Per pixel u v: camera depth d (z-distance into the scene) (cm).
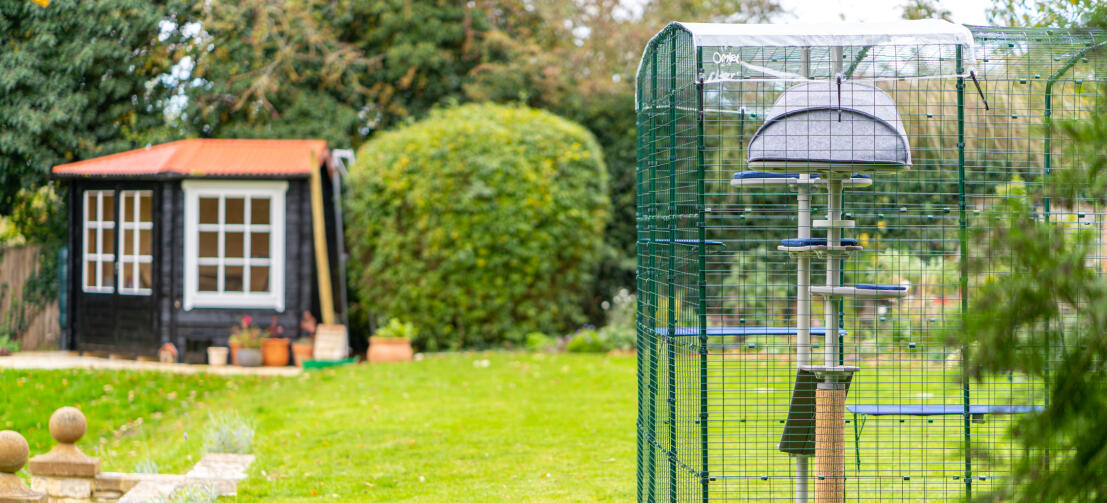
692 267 486
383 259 1262
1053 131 251
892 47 443
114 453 755
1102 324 228
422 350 1294
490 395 912
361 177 1283
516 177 1245
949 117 710
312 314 1274
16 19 1467
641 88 502
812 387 431
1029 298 238
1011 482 253
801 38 385
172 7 1535
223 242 1232
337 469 637
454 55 1738
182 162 1230
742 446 609
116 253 1255
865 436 632
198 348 1247
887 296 410
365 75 1700
